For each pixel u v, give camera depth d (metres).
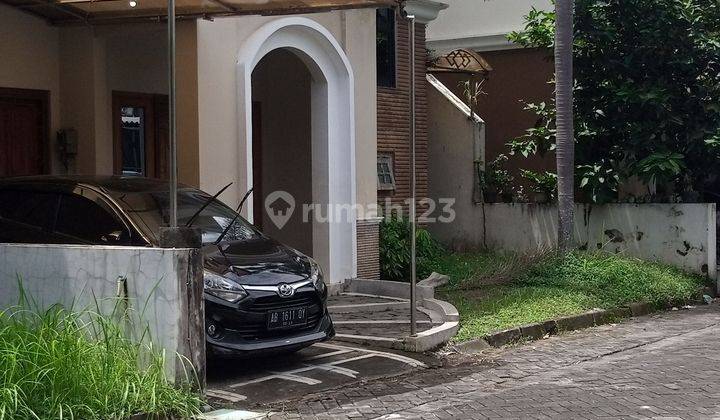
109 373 6.77
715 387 8.30
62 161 11.43
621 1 15.69
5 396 6.07
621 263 14.42
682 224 15.45
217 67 11.46
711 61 15.73
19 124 11.15
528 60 19.66
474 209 18.17
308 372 8.81
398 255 14.97
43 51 11.27
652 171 14.87
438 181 18.67
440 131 18.62
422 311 11.96
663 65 15.80
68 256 7.54
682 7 15.30
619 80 15.96
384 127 15.66
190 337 7.19
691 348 10.44
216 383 8.30
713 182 17.59
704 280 15.27
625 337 11.32
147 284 7.22
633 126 15.47
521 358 9.91
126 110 12.32
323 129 13.68
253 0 10.37
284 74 14.62
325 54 13.55
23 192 9.04
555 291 13.09
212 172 11.38
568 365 9.55
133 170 12.42
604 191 15.73
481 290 13.48
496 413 7.42
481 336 10.47
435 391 8.28
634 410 7.46
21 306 7.46
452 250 18.45
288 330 8.62
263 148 14.93
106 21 10.98
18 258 7.75
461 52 17.47
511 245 17.66
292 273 8.80
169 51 7.58
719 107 15.15
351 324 11.04
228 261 8.55
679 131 15.82
